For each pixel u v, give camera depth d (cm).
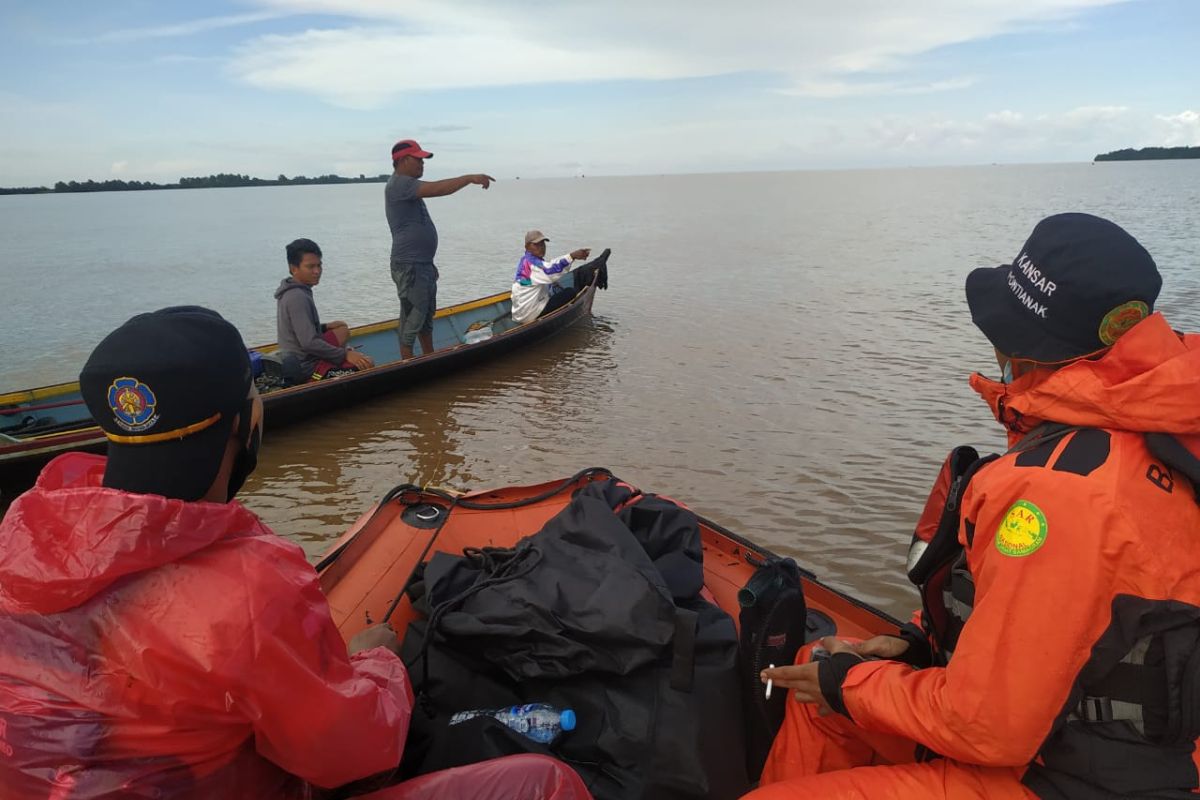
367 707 146
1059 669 144
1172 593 139
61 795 119
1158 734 145
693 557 276
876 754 210
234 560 128
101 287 1989
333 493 621
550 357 1042
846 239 2862
